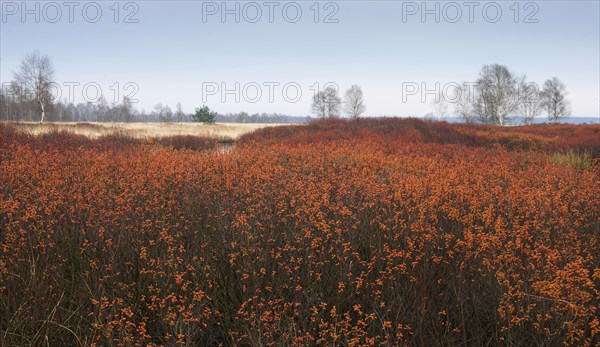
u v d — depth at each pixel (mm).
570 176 8719
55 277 3615
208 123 55625
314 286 3586
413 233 4230
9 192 5754
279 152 11891
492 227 4703
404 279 3641
